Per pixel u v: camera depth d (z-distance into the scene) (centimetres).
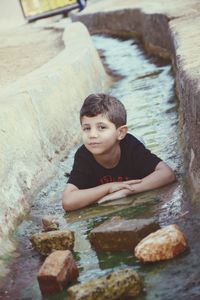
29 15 2131
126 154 454
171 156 503
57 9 2075
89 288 288
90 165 457
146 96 770
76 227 404
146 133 593
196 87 419
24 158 488
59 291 310
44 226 407
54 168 536
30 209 456
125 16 1364
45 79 607
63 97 630
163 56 1007
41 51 1033
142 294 291
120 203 429
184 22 809
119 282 289
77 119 648
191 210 376
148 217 388
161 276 304
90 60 820
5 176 442
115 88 866
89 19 1617
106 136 436
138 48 1213
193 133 431
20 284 333
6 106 512
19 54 1048
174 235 322
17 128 502
